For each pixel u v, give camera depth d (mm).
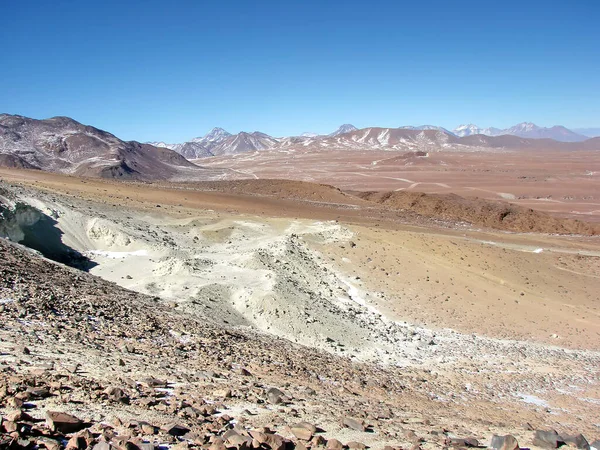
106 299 16922
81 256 26844
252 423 7875
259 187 66812
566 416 15531
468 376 19500
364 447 7312
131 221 31906
